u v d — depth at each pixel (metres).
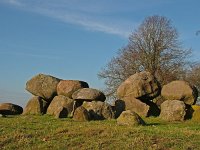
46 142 21.34
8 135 22.47
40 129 24.39
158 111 36.72
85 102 34.38
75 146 20.69
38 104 36.81
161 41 60.72
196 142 21.11
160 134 22.45
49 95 38.38
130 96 36.22
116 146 20.38
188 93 34.59
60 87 37.47
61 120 30.02
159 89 36.75
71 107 35.78
